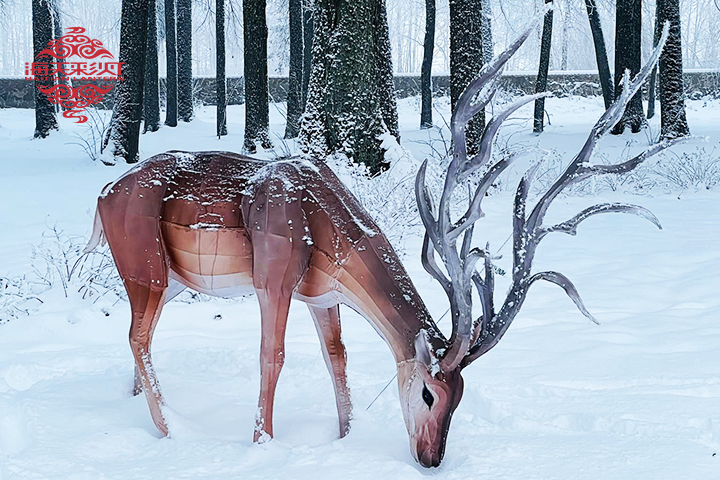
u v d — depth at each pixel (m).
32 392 4.17
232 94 37.09
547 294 6.62
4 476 3.09
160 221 3.61
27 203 10.82
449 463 3.28
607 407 3.94
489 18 30.09
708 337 5.24
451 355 2.97
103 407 3.98
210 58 64.12
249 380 4.50
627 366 4.66
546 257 8.09
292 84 21.72
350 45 10.11
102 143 16.73
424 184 3.04
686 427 3.64
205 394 4.21
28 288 6.32
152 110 25.56
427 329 3.17
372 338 5.41
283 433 3.67
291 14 21.58
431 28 25.70
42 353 5.01
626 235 9.23
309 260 3.38
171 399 4.10
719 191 13.22
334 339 3.69
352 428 3.69
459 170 2.85
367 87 10.20
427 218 3.01
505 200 11.77
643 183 13.63
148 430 3.71
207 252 3.53
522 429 3.70
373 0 10.41
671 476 3.08
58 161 16.53
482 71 2.73
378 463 3.19
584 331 5.44
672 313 5.94
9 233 8.69
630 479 3.06
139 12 16.00
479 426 3.71
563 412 3.86
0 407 3.94
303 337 5.39
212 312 6.02
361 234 3.31
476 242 8.66
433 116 31.25
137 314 3.65
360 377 4.47
